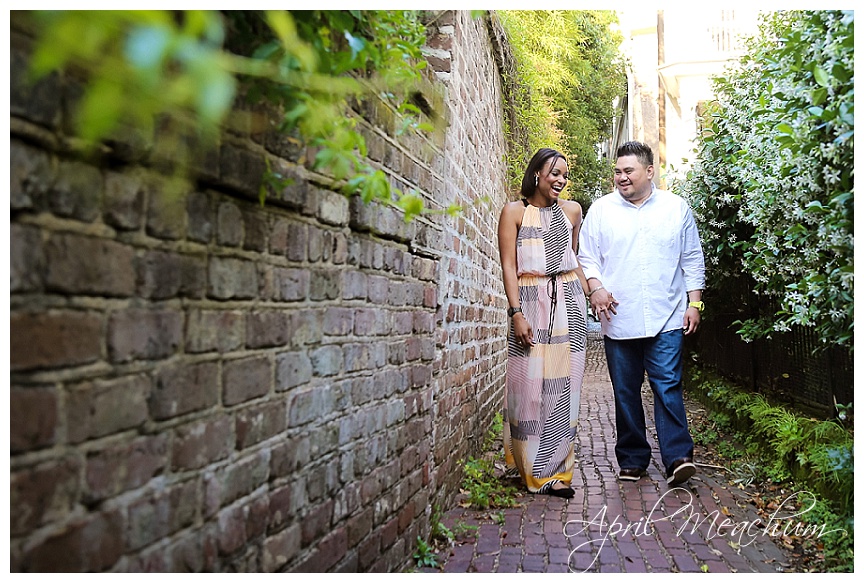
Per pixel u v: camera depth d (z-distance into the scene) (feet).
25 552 3.27
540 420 12.84
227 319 4.95
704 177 18.52
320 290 6.42
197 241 4.60
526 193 13.61
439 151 11.23
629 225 14.07
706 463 14.92
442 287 11.40
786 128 8.84
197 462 4.61
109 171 3.82
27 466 3.30
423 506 9.65
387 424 8.19
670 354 13.65
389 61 6.58
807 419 13.20
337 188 6.65
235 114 4.82
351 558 7.13
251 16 4.82
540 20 27.86
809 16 8.87
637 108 66.80
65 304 3.52
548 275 13.21
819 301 9.61
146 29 2.16
